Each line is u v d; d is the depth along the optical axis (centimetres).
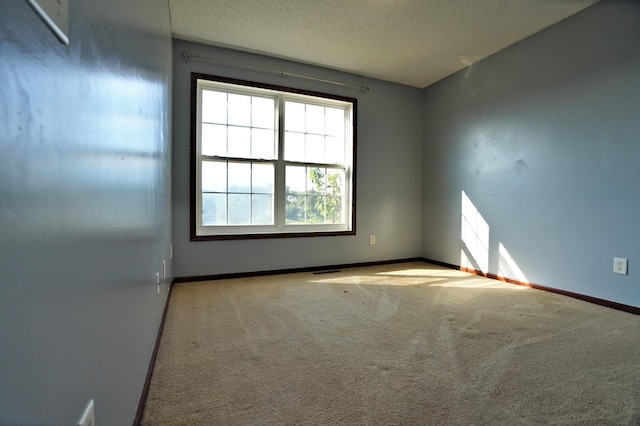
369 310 221
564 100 261
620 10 226
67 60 44
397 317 208
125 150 83
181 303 234
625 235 224
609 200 232
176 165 296
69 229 46
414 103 416
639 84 216
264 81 329
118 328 76
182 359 149
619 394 123
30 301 36
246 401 117
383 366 143
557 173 266
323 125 370
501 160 316
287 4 243
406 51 318
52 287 41
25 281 35
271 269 336
